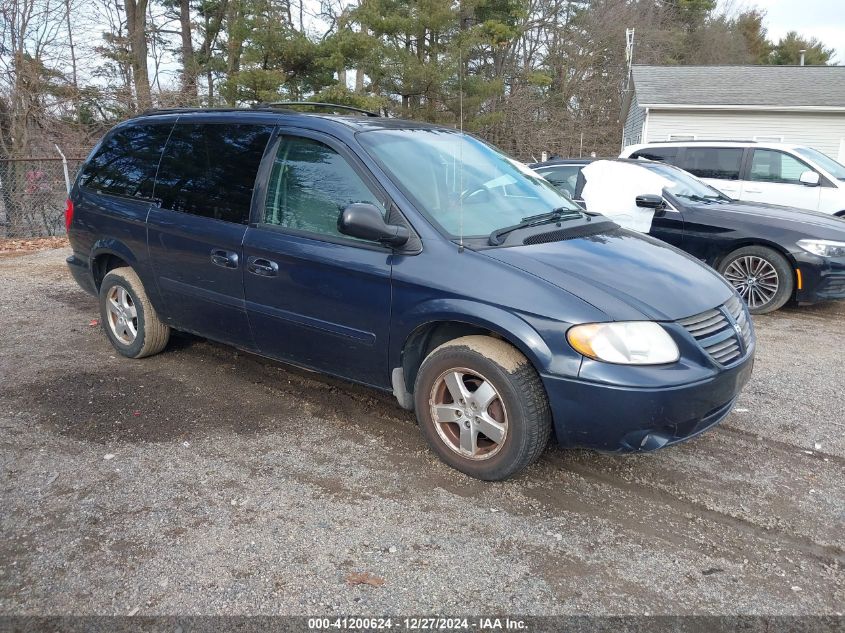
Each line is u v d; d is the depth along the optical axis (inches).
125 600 98.9
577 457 144.2
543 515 122.5
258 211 158.6
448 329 138.8
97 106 751.1
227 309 167.2
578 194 299.6
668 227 287.0
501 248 133.0
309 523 118.9
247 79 776.3
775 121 784.9
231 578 104.0
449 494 129.0
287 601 99.1
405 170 145.6
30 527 116.7
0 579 103.3
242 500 126.0
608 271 130.0
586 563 109.1
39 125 681.6
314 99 780.0
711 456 146.1
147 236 182.4
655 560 110.1
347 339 145.3
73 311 264.1
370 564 107.9
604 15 1389.0
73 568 106.0
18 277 335.3
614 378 115.9
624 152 430.0
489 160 170.7
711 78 876.6
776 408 173.3
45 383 183.3
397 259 135.3
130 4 965.8
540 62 1355.8
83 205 204.4
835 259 258.2
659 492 130.9
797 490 132.4
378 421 161.8
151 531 115.8
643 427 117.7
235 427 157.6
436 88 899.4
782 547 113.9
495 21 983.0
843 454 147.9
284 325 155.9
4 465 137.9
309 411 167.3
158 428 156.4
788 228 264.8
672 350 119.1
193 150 177.0
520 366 123.7
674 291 128.6
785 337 240.8
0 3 673.0
